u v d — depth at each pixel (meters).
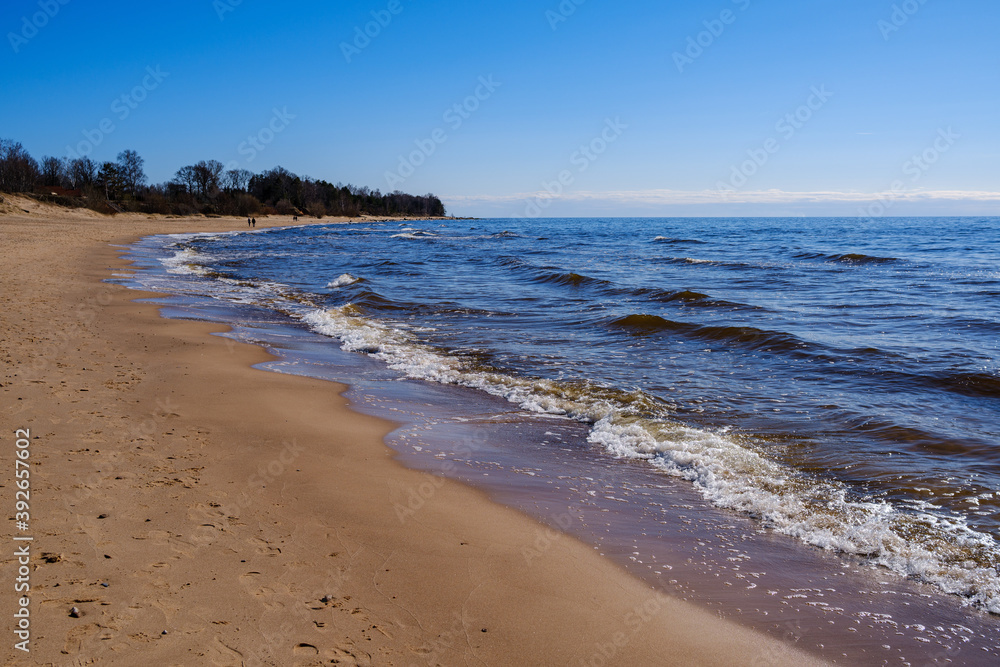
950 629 3.72
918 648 3.52
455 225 128.62
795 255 33.50
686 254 36.19
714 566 4.38
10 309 13.02
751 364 10.55
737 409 8.16
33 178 77.69
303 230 75.56
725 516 5.23
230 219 94.62
